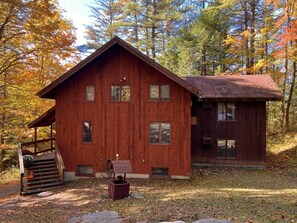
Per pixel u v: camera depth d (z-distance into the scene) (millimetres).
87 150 16781
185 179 15641
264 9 25844
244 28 27859
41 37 16094
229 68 30562
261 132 18109
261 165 18016
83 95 16906
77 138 16875
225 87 18859
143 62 16359
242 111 18453
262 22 26156
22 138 21609
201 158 19047
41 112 20344
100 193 13289
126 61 16531
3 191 15375
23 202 12906
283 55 20125
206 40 27422
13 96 19703
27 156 16109
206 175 16453
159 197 11625
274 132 25766
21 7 14594
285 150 21094
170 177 15883
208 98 17609
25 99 19562
